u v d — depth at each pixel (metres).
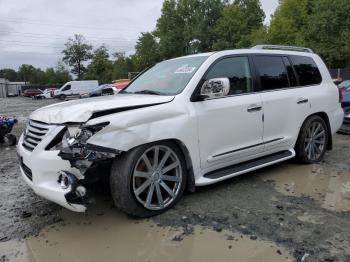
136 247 3.32
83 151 3.37
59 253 3.27
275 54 5.42
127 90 4.99
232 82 4.69
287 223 3.71
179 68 4.76
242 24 49.53
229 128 4.50
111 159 3.65
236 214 3.94
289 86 5.47
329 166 5.79
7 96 73.00
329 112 6.05
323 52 34.12
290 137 5.39
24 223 3.88
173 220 3.83
